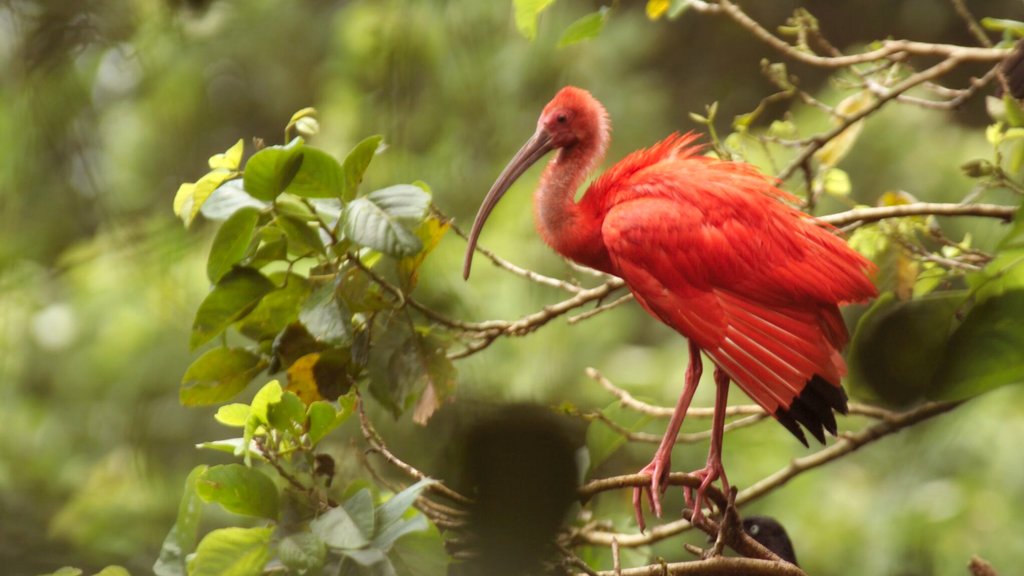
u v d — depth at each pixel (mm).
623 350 14859
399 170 13758
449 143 14070
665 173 8039
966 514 13609
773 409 7348
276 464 6734
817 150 9281
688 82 19109
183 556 6844
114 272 14031
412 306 7699
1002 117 8891
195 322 7414
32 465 13359
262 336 7664
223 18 15062
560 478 6711
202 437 13219
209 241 13398
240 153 7484
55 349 14055
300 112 7434
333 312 7145
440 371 7707
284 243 7461
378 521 6289
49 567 9320
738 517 7285
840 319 7727
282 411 6707
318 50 15930
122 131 14805
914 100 9125
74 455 13562
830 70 18453
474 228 8711
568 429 7117
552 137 8633
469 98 14398
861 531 13906
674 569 7020
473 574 6559
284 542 6195
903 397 8797
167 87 14773
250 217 7184
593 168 8594
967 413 14258
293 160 7062
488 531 6570
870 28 19141
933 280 9125
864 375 8820
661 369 14477
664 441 7613
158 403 13445
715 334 7543
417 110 14273
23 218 13734
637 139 16359
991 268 8461
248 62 15695
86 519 11898
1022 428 14000
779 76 9336
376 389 7652
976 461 14055
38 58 13070
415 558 6430
